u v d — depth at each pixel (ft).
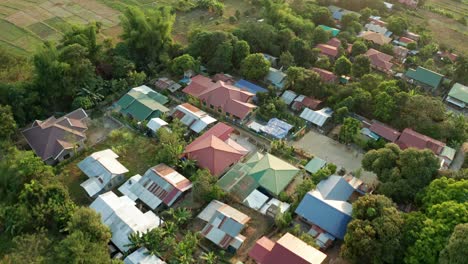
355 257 187.01
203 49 354.95
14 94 281.33
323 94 315.37
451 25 449.89
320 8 434.71
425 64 360.48
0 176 221.46
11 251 199.11
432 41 407.23
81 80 306.76
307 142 283.79
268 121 296.51
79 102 297.12
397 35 414.82
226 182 240.32
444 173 220.02
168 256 203.92
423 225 187.11
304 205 221.46
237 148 266.98
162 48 360.48
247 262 202.90
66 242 180.75
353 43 390.63
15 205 206.90
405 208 220.84
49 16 429.38
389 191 218.38
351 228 192.44
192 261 199.11
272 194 238.89
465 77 338.75
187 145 268.41
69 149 262.26
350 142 281.33
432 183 209.15
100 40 388.16
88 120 298.35
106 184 237.86
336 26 433.07
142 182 237.66
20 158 224.53
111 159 253.65
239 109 296.10
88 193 233.35
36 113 292.40
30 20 418.31
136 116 293.43
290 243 197.06
